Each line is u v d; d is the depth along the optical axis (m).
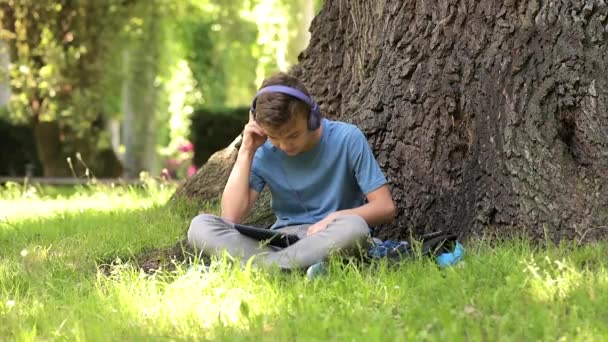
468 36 4.65
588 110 4.34
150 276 4.04
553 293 3.31
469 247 4.24
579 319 3.06
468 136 4.62
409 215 4.70
